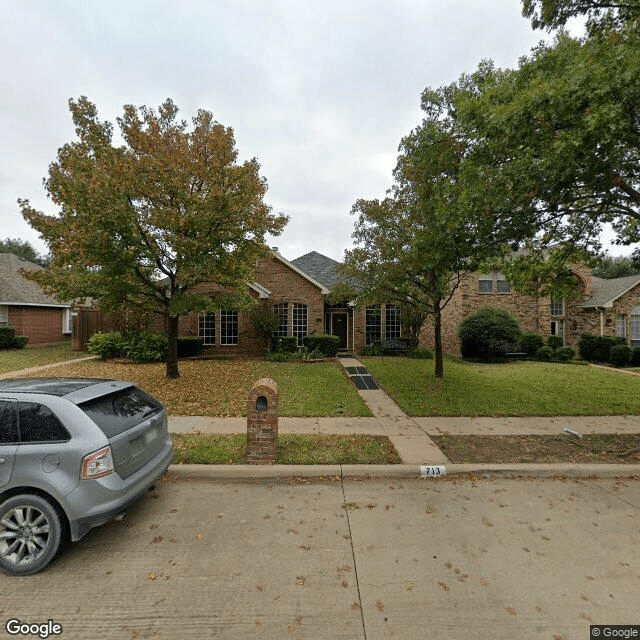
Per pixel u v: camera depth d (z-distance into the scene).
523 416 7.79
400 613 2.58
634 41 4.84
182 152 9.04
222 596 2.74
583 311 19.45
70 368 12.73
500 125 5.54
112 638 2.37
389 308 18.66
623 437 6.46
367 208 10.61
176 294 9.69
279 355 14.70
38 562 2.99
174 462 5.17
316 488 4.66
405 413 7.97
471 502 4.29
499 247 7.27
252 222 9.34
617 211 6.99
